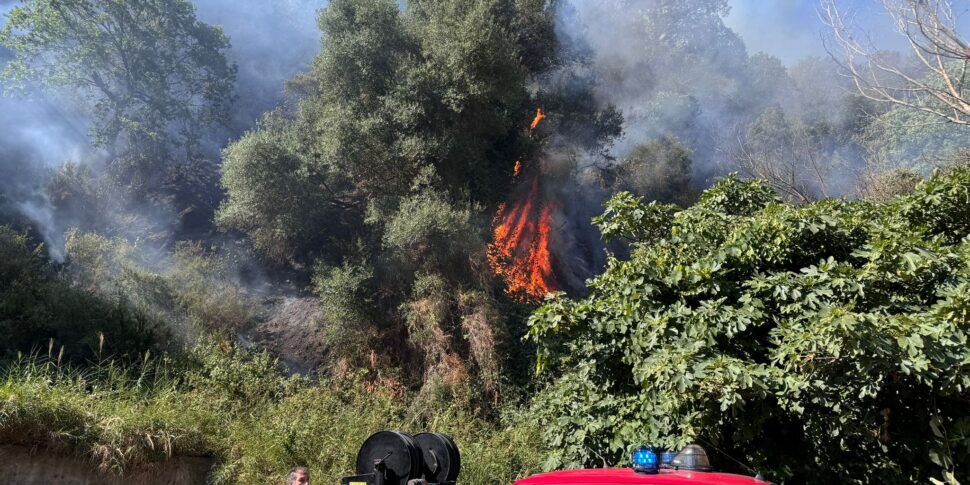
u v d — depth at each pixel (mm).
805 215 6559
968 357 4977
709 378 5449
